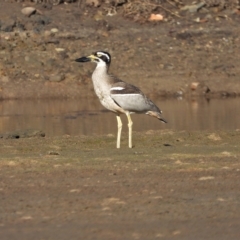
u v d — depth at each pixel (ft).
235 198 33.99
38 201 33.58
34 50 94.12
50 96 86.02
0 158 43.65
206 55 96.68
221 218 31.12
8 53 93.04
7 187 35.96
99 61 50.93
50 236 28.86
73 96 86.12
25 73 89.51
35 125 67.26
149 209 32.30
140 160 42.37
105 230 29.58
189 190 35.29
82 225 30.22
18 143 52.13
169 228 29.81
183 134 56.24
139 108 50.80
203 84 88.79
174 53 96.43
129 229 29.68
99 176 38.09
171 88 88.58
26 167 40.37
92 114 74.28
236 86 89.86
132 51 95.81
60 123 68.28
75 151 47.93
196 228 29.81
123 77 90.33
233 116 71.56
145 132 57.98
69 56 93.30
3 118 72.28
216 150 47.01
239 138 54.90
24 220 30.89
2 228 29.89
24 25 99.55
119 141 50.78
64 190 35.35
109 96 50.29
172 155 44.14
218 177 37.73
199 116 71.82
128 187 35.78
